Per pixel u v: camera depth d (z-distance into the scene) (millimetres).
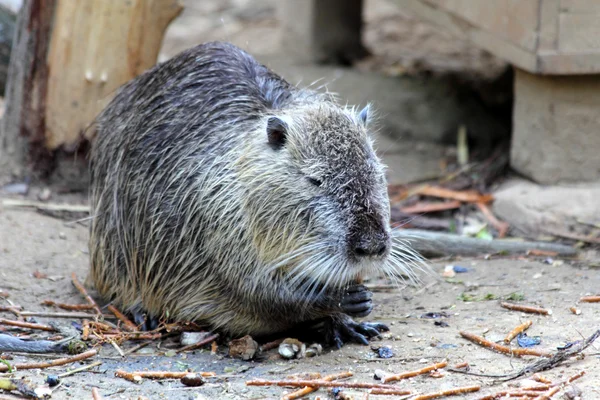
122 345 8312
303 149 7680
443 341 8000
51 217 11508
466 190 12750
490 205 12258
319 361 7789
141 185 8703
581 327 8055
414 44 19656
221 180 8086
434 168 13609
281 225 7680
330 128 7785
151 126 8797
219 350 8258
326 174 7574
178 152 8477
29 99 12164
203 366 7766
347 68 17203
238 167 7992
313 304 7938
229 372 7598
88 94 12039
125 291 9055
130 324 8852
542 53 11141
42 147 12234
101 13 11789
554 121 11633
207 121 8469
